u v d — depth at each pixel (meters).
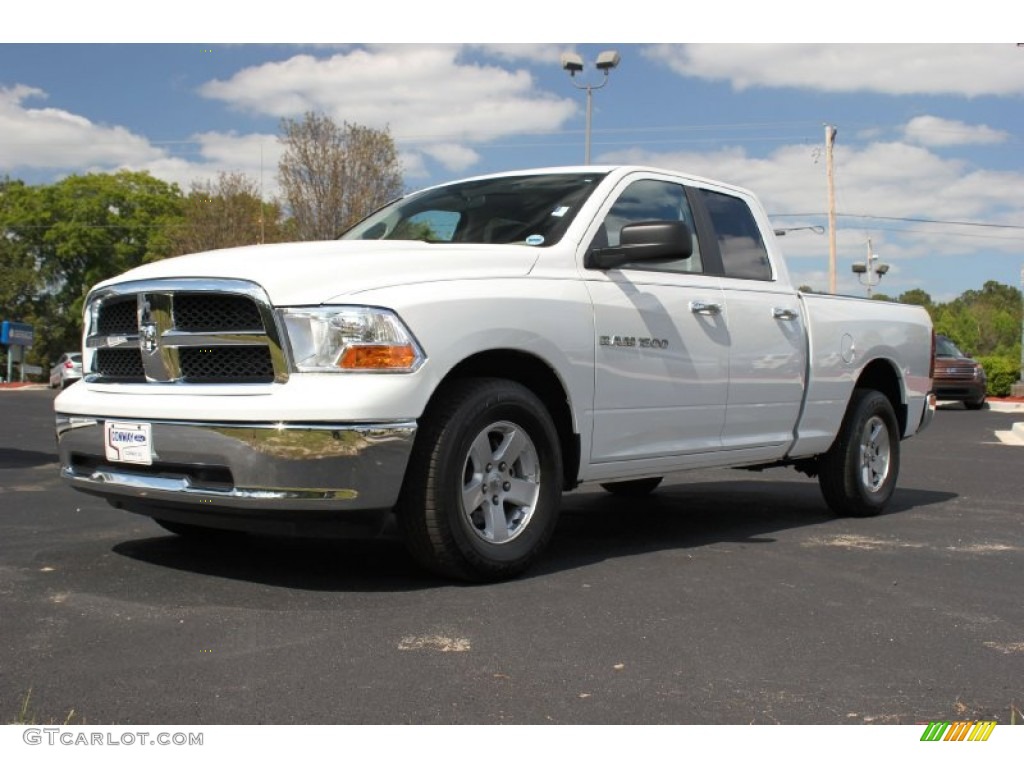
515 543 4.34
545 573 4.50
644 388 4.97
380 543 5.08
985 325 64.69
